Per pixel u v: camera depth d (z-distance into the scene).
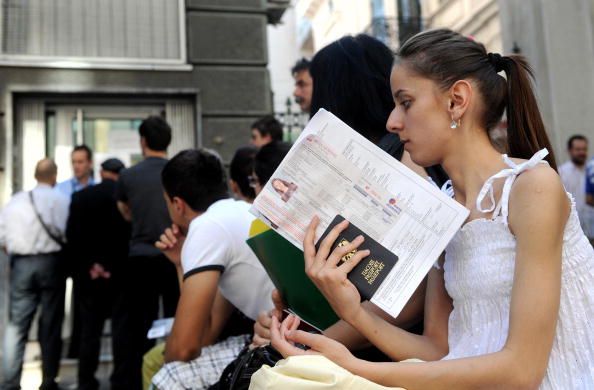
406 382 1.21
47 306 4.97
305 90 3.60
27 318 4.96
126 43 6.20
